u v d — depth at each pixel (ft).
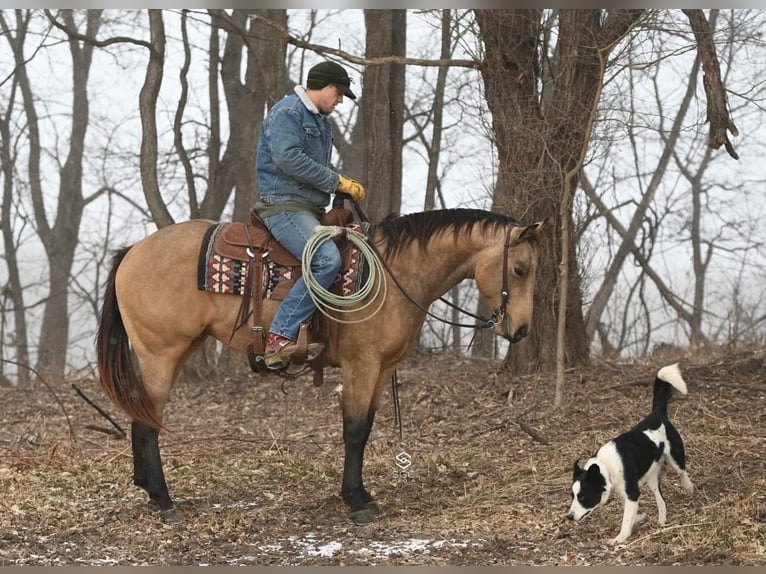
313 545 23.84
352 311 25.03
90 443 36.78
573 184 43.34
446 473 31.01
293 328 24.64
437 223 25.76
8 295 84.53
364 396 25.54
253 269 25.14
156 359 25.81
